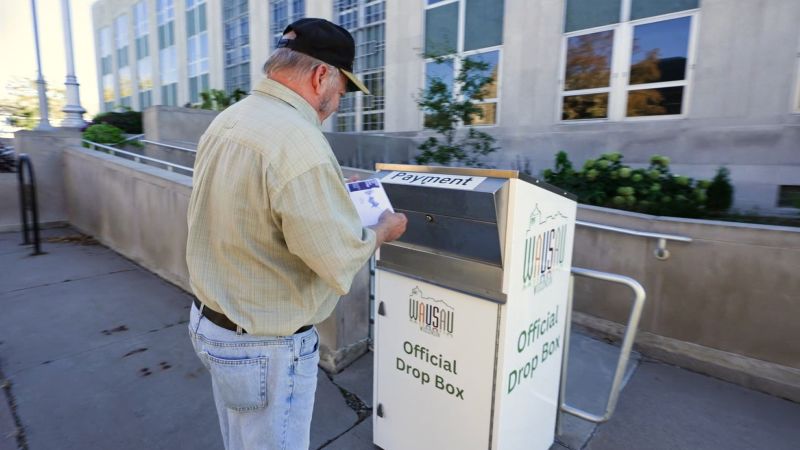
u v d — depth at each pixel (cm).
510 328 170
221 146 128
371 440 231
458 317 179
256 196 120
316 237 118
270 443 140
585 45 734
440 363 188
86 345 320
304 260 122
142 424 240
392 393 209
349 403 262
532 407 198
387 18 1030
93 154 581
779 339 265
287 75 132
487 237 163
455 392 186
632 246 316
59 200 673
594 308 342
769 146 569
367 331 313
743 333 277
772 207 559
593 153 727
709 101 612
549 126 782
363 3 1096
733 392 274
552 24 764
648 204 460
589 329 346
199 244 136
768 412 255
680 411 257
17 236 606
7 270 471
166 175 439
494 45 846
